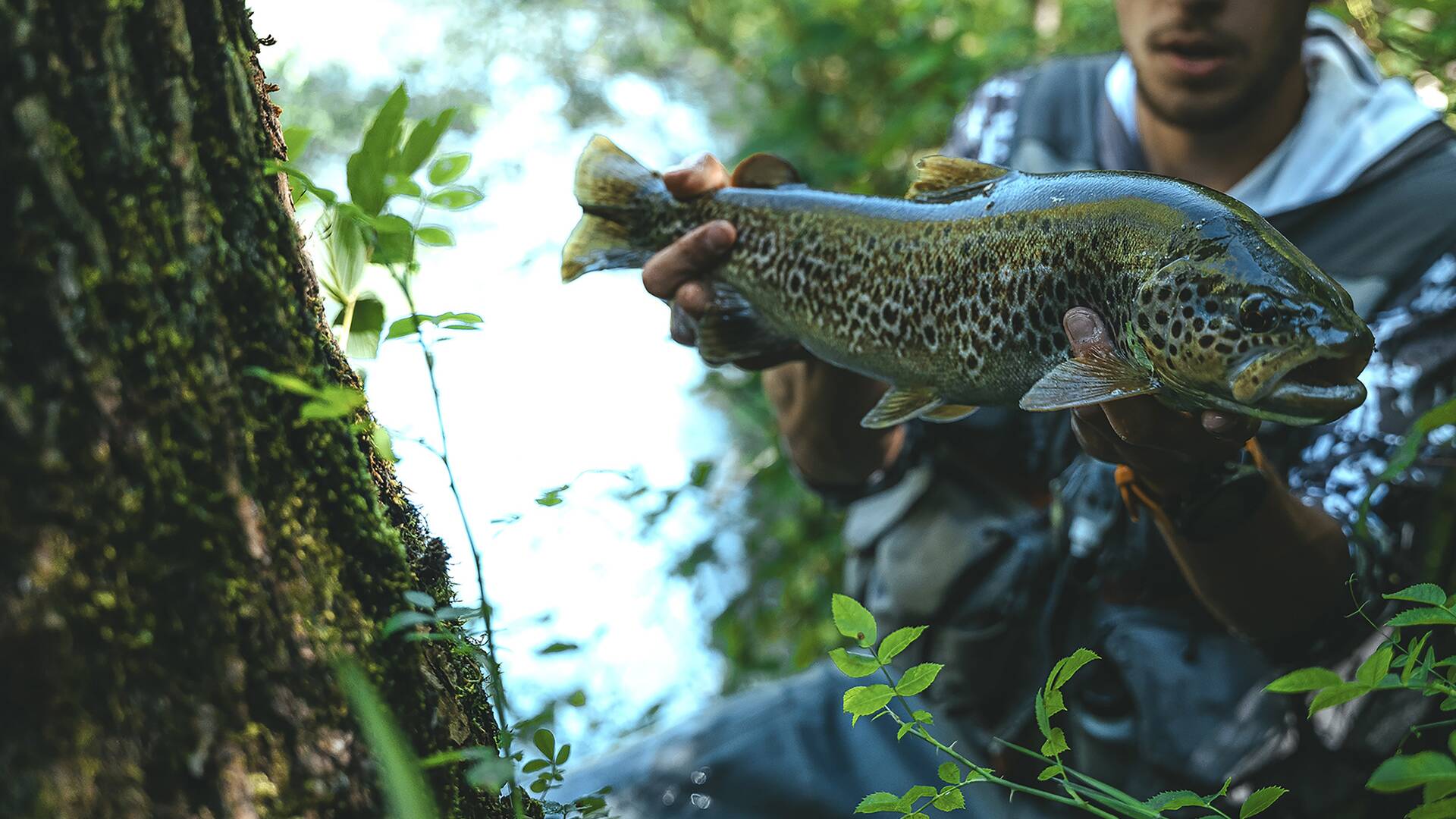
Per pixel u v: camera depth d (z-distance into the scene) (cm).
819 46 522
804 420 254
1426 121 244
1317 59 260
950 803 128
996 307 159
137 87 102
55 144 96
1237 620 200
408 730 118
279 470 111
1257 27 235
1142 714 228
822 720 302
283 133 139
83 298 97
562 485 134
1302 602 197
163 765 98
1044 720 124
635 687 432
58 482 95
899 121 477
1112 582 235
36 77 95
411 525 133
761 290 189
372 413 134
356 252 131
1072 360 146
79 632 94
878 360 176
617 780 303
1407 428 217
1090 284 148
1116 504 231
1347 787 214
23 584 92
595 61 758
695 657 456
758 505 438
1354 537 204
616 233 205
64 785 92
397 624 112
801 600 441
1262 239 134
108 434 98
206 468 104
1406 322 225
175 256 105
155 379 101
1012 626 247
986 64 465
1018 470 260
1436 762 90
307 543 113
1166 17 238
